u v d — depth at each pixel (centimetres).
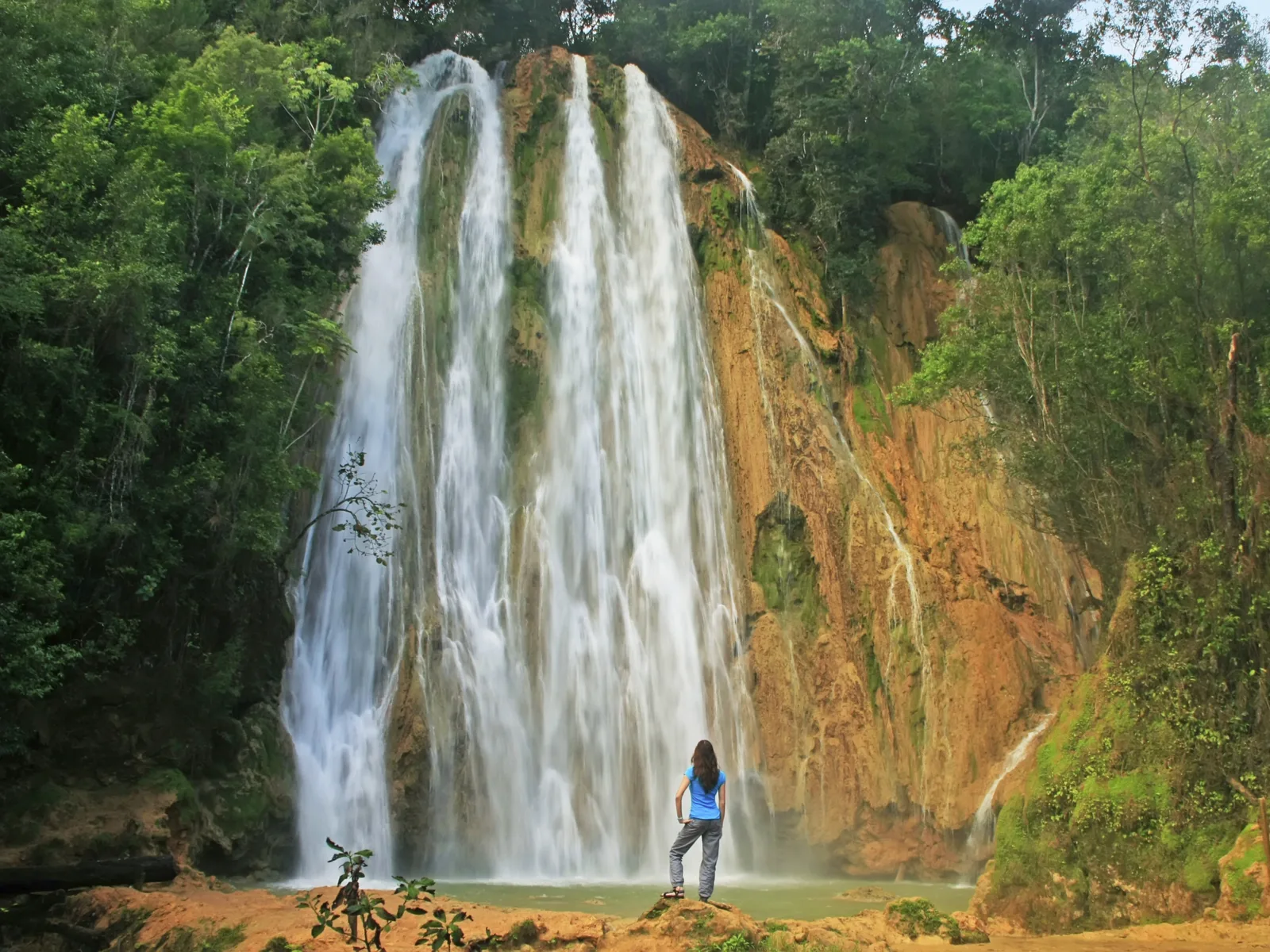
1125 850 1616
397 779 2528
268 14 3347
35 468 1981
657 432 3338
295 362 2680
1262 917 1352
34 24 2241
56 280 1934
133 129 2283
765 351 3325
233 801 2205
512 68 3959
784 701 2838
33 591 1742
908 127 3988
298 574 2597
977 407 3145
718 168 3697
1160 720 1688
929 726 2741
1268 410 1903
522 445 3175
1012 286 2477
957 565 3072
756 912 1919
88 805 1912
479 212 3422
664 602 3091
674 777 2869
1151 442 2114
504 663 2833
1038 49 4538
